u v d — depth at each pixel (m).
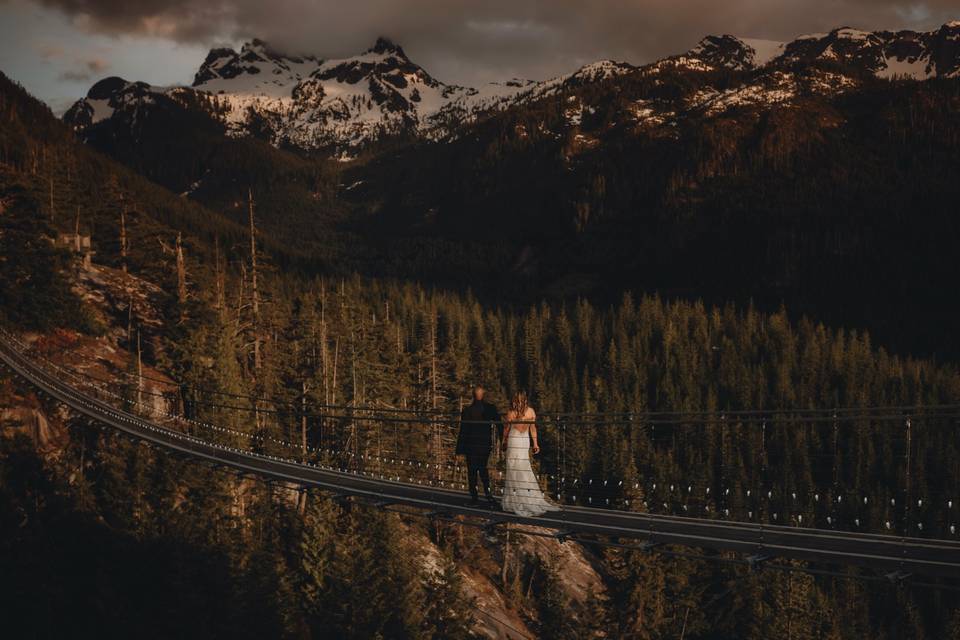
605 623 58.78
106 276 76.00
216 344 59.59
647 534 15.91
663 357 133.38
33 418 46.50
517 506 17.34
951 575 12.60
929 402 119.44
